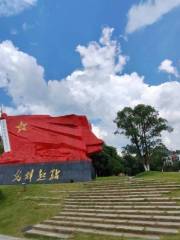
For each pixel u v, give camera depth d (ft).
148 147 215.72
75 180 118.73
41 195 99.30
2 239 69.97
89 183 105.91
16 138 125.49
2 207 97.96
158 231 54.90
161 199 70.90
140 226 59.72
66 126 127.54
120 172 233.76
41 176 119.65
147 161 216.95
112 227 61.62
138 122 209.46
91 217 71.41
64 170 120.06
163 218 59.41
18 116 128.36
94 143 127.34
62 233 67.31
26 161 121.90
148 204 70.08
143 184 89.71
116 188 91.61
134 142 215.72
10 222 85.46
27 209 90.89
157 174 122.42
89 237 60.80
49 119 127.75
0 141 173.37
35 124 126.93
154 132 213.05
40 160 121.80
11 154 123.65
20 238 70.74
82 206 81.51
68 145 123.65
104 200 81.41
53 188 104.88
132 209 69.31
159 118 212.43
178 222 57.36
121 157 250.57
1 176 121.19
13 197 102.42
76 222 70.44
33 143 124.06
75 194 94.02
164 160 245.65
